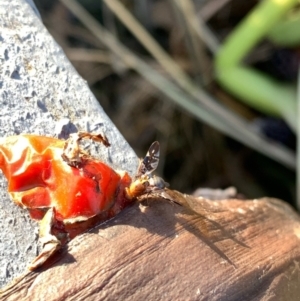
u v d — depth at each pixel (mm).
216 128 118
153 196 48
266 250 50
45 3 121
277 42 111
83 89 59
